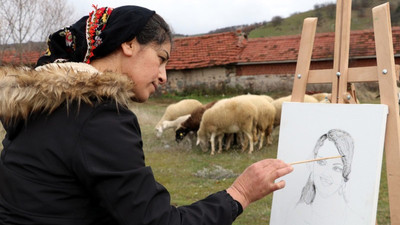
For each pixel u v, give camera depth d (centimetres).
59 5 1334
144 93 126
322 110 181
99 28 119
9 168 110
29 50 1393
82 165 101
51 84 104
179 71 1995
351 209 161
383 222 393
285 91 1811
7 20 1273
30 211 105
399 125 156
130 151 105
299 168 184
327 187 171
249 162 730
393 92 158
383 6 163
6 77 107
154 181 110
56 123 107
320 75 190
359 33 1078
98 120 105
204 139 838
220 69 1928
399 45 1330
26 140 109
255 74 1878
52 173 105
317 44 1623
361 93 805
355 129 166
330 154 173
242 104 786
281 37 1934
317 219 171
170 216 108
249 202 127
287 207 184
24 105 106
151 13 122
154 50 123
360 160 162
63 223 105
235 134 913
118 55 121
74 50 127
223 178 612
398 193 154
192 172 657
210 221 113
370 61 1026
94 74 107
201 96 1923
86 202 107
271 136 904
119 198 101
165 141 959
